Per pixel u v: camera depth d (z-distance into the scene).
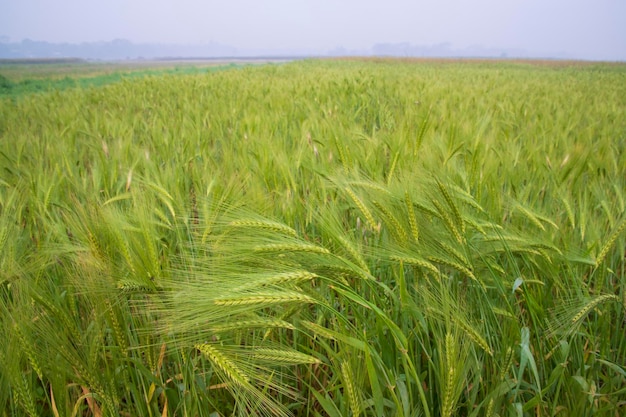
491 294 2.55
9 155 5.19
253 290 1.75
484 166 3.44
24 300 1.86
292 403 2.23
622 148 6.17
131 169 3.58
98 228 2.06
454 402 1.70
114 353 2.05
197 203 2.80
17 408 1.87
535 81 21.66
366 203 2.44
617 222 2.44
